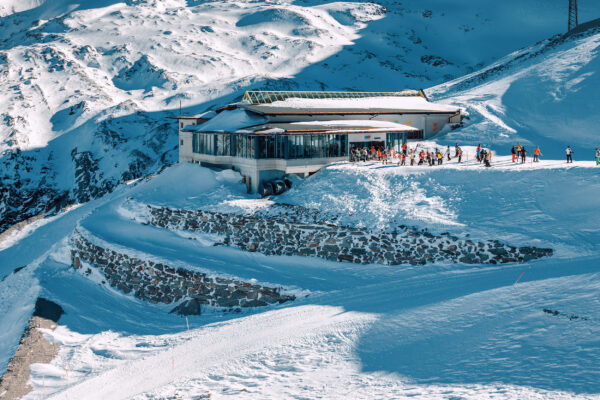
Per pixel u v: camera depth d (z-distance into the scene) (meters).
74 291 48.44
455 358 27.02
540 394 22.19
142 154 128.12
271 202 50.94
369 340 30.72
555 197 40.50
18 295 49.66
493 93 89.19
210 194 56.00
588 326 26.22
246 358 30.86
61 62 186.88
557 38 118.56
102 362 35.34
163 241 51.28
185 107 163.88
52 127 148.62
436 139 71.81
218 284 42.50
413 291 36.03
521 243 36.88
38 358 36.19
